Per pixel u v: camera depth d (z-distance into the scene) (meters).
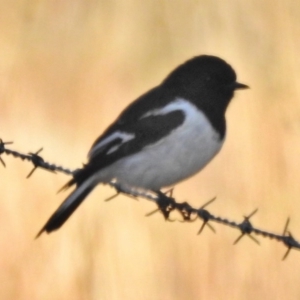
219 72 10.58
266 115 16.05
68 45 19.36
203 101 10.42
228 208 14.13
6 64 18.23
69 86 17.86
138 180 10.34
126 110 10.48
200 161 10.35
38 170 14.62
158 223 13.67
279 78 16.88
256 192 14.38
